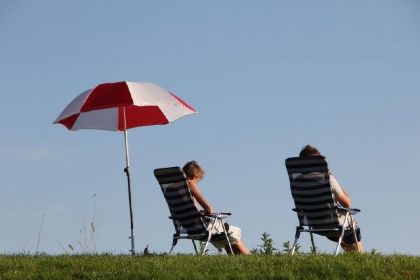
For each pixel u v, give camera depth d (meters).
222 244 28.95
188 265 25.09
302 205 27.50
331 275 24.34
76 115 30.05
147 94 28.47
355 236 27.38
